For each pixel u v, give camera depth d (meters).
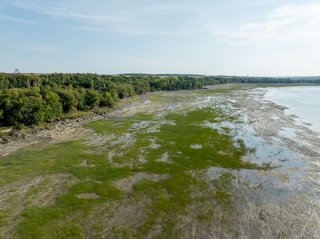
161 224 22.30
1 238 20.47
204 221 22.62
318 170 32.88
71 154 38.62
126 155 38.09
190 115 67.88
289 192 27.41
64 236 20.78
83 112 70.25
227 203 25.39
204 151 39.44
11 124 52.81
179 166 34.09
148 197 26.70
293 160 36.09
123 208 24.80
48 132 50.75
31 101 54.94
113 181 30.19
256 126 54.91
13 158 36.97
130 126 55.75
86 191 27.95
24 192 27.66
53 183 29.72
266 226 21.83
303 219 22.73
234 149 40.31
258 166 34.06
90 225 22.25
